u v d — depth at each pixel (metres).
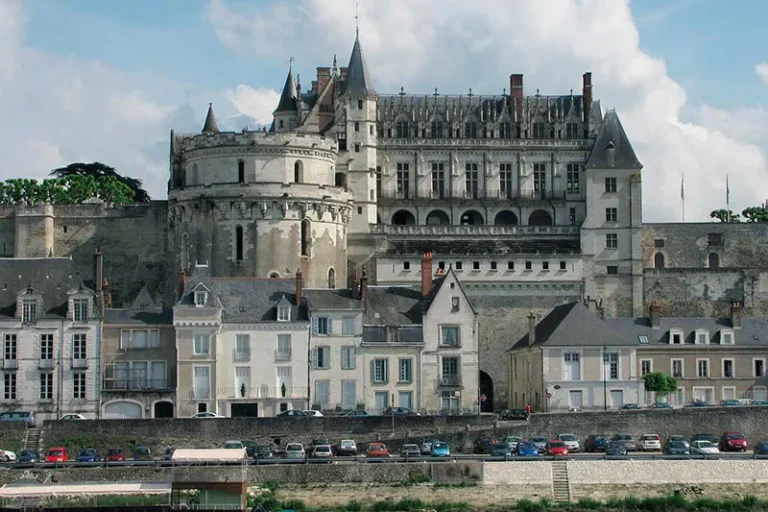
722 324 158.00
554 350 145.88
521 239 185.25
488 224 189.25
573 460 117.25
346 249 180.88
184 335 139.25
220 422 127.06
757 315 184.50
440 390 143.88
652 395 153.62
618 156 186.25
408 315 145.50
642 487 116.06
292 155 174.00
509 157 193.12
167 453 121.25
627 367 146.25
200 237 173.62
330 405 141.75
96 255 143.38
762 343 156.25
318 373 141.75
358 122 185.75
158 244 181.25
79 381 137.88
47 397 137.50
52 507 103.62
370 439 127.75
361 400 142.25
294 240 172.62
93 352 138.12
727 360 156.12
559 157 193.38
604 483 116.12
